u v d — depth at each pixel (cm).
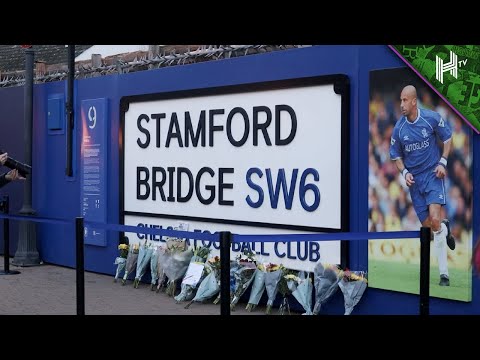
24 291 923
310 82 754
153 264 923
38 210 1175
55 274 1059
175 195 926
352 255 727
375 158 701
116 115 1021
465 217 635
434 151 656
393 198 688
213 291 812
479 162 633
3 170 1201
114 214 1028
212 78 870
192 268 838
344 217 726
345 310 712
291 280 752
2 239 1253
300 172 770
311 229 760
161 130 945
